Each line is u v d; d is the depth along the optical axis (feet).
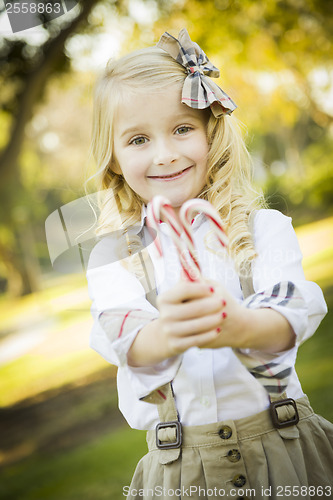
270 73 27.12
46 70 23.16
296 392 4.88
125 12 21.36
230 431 4.59
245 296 4.72
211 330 3.50
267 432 4.62
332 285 30.32
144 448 17.65
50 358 34.88
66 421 23.67
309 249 42.47
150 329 3.98
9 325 47.16
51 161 52.29
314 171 56.95
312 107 29.43
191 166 4.77
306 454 4.67
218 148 4.96
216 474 4.52
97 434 21.20
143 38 21.29
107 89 4.87
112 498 13.76
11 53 22.48
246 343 3.75
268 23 25.07
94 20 21.61
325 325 23.80
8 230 52.80
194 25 22.98
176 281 4.90
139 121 4.68
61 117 47.21
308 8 24.88
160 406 4.78
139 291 4.78
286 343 3.98
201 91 4.69
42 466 18.93
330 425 4.97
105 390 26.63
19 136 25.76
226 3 23.02
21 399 28.27
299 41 25.79
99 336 4.65
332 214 53.67
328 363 18.74
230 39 24.63
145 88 4.67
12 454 21.44
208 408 4.64
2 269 57.31
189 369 4.69
